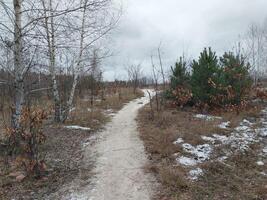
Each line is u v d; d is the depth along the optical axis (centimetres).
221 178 423
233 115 787
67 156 529
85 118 838
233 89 873
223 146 549
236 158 495
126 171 460
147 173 447
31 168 427
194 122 720
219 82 876
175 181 408
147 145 578
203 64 916
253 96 1003
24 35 476
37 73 599
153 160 499
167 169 441
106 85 2203
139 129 723
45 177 429
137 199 374
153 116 812
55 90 782
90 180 430
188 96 933
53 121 789
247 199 367
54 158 509
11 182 406
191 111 905
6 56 495
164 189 393
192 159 494
